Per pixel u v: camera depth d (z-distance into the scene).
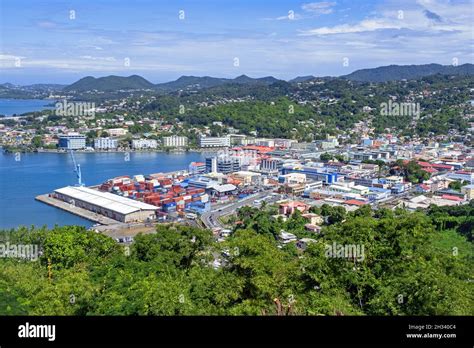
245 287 26.28
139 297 23.19
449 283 23.12
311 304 24.12
